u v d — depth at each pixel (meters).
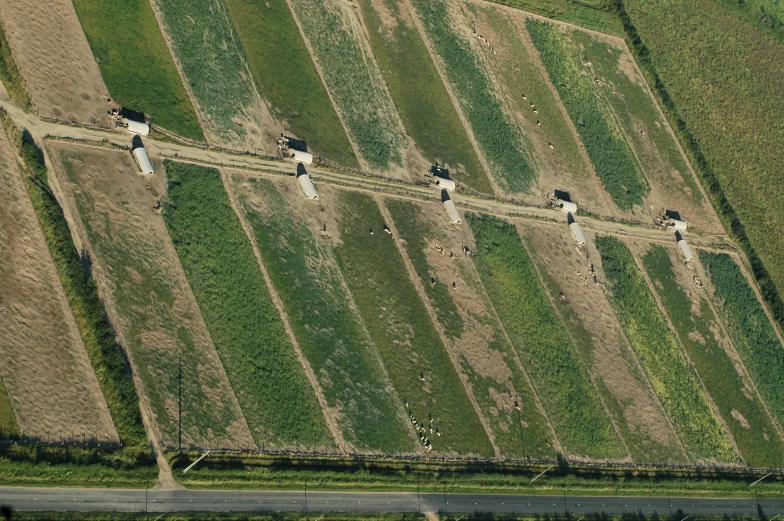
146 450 91.19
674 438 132.25
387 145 128.38
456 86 140.50
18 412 86.38
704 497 130.50
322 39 130.50
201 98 114.75
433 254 123.94
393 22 139.38
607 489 120.88
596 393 127.94
